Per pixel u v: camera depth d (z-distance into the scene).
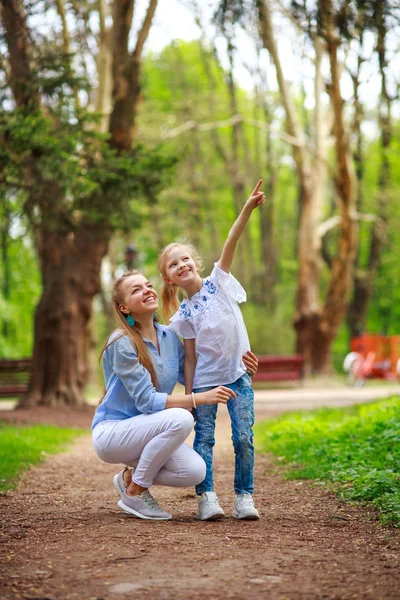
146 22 15.90
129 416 4.89
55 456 8.70
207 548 3.99
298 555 3.86
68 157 12.25
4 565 3.70
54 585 3.35
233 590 3.26
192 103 30.28
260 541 4.18
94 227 16.05
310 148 25.30
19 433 10.59
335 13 13.45
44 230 14.86
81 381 16.34
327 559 3.79
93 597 3.18
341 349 42.59
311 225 26.22
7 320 34.56
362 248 38.41
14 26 13.62
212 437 4.90
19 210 14.35
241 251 36.56
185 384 5.00
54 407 15.66
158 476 4.80
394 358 23.05
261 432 10.54
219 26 15.84
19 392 19.61
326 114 25.39
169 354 4.92
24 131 11.62
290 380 24.77
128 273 4.92
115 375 4.87
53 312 16.02
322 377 25.97
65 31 16.16
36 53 13.68
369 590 3.27
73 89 13.48
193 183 32.19
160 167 14.02
